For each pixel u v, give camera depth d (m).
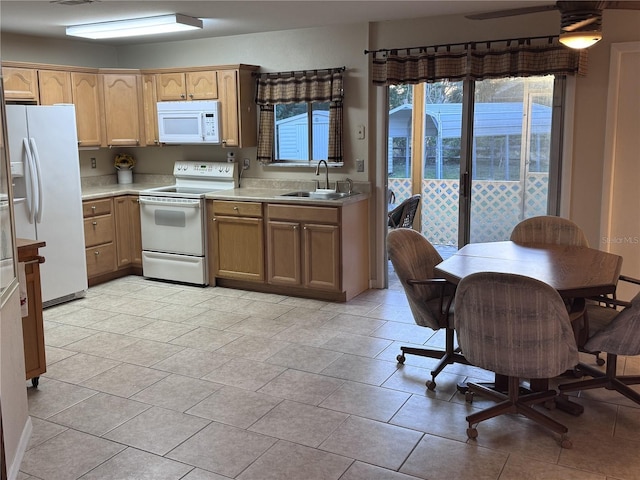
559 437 2.90
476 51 4.82
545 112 4.83
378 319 4.73
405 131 5.82
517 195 5.06
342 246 5.05
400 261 3.46
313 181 5.75
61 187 5.03
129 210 6.05
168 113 6.00
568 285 2.90
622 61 4.46
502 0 4.32
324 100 5.49
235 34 5.84
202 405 3.29
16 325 2.85
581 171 4.70
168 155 6.54
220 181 6.16
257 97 5.81
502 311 2.67
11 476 2.49
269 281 5.41
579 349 3.13
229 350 4.10
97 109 5.89
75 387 3.54
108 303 5.22
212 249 5.68
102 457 2.78
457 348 3.84
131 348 4.15
